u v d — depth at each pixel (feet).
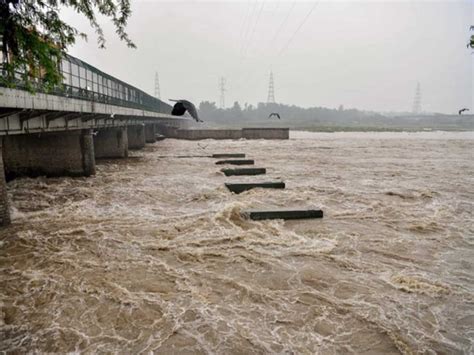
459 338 26.53
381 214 57.47
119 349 24.93
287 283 34.19
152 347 25.11
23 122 61.16
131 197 68.23
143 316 28.63
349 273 36.50
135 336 26.27
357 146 196.34
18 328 27.12
